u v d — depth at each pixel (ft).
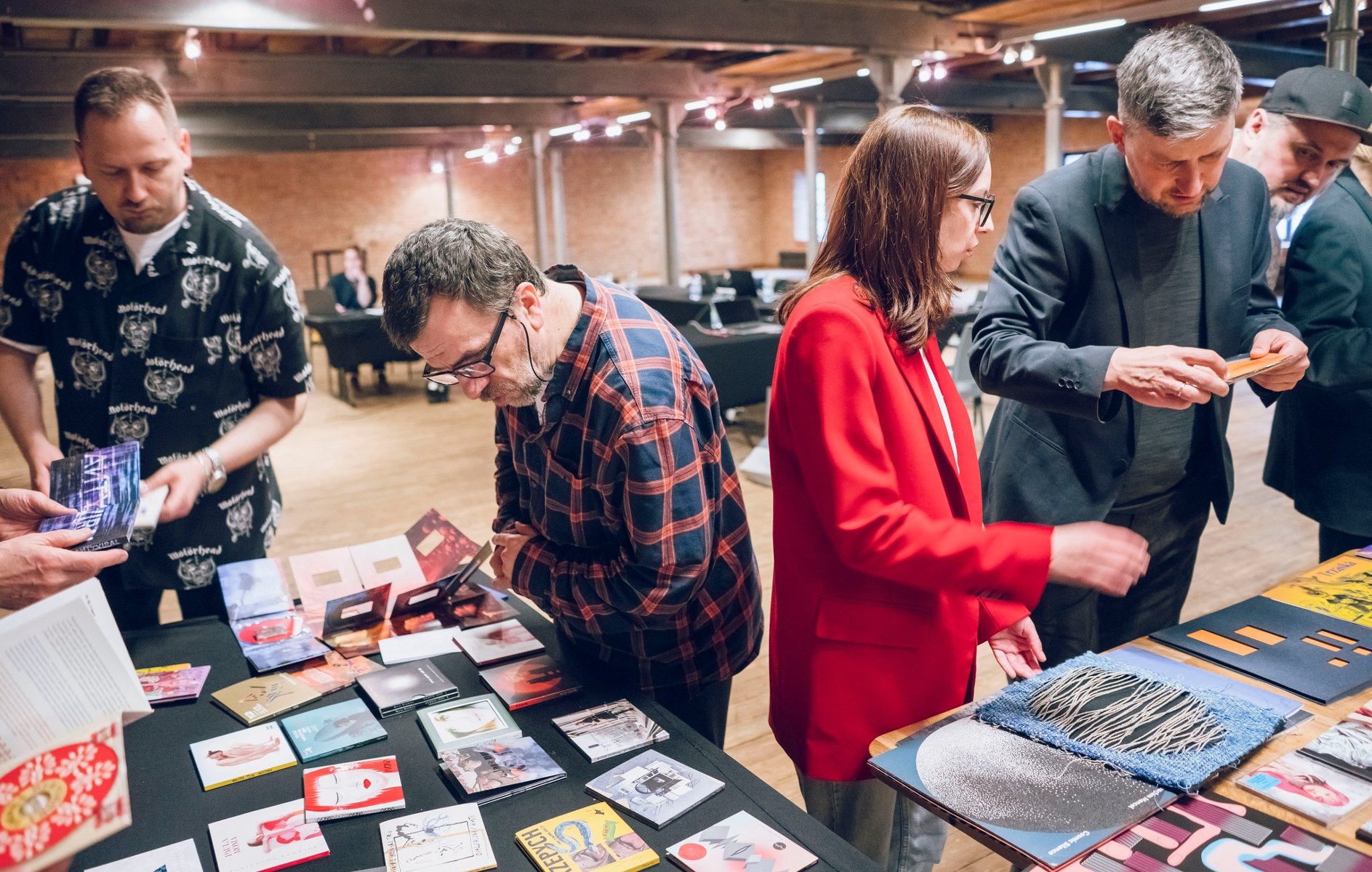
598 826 3.70
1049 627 6.23
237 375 6.90
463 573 5.83
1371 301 6.17
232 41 25.17
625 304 4.67
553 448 4.61
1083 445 5.68
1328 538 7.14
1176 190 5.01
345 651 5.40
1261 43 27.12
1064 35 22.36
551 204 59.62
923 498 4.25
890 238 4.19
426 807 3.90
